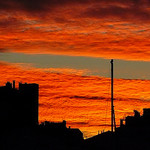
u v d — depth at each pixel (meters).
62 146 54.34
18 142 50.66
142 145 56.28
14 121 54.81
